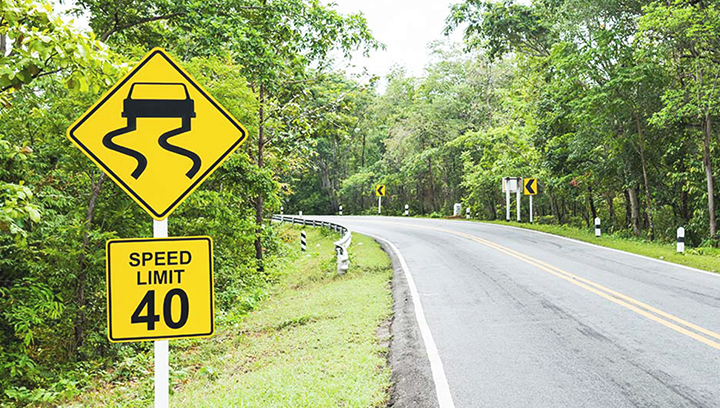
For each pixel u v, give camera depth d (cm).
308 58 1662
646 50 2025
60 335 1059
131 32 1560
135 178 331
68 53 505
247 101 1350
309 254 2330
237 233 1451
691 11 1730
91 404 734
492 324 868
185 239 324
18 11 466
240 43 1370
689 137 2198
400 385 598
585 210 4109
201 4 1348
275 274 1845
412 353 714
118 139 329
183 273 324
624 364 654
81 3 1398
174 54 1335
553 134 2758
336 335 845
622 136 2323
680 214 2566
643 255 1689
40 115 938
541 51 3038
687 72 2097
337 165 6538
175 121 336
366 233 2859
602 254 1717
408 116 4938
